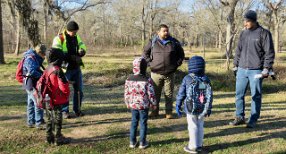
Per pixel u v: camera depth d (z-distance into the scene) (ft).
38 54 21.16
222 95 41.29
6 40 167.84
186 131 21.61
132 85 18.12
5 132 21.11
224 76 52.65
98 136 20.62
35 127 22.34
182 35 238.48
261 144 19.48
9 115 26.27
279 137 20.65
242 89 22.56
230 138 20.39
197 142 18.12
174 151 18.35
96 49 158.30
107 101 34.19
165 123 23.32
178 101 18.02
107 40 243.60
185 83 17.78
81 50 23.76
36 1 125.29
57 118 18.67
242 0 75.15
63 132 21.29
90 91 41.83
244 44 22.02
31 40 84.02
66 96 18.62
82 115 25.46
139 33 231.09
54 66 18.15
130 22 208.44
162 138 20.24
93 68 59.57
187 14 225.76
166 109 24.47
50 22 133.80
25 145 19.11
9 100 34.12
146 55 24.12
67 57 23.44
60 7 124.47
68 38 23.52
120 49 178.29
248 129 22.15
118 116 25.49
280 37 198.59
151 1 196.24
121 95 38.91
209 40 256.73
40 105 18.56
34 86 20.89
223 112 27.48
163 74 23.85
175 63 23.88
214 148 18.90
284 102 35.50
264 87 46.37
